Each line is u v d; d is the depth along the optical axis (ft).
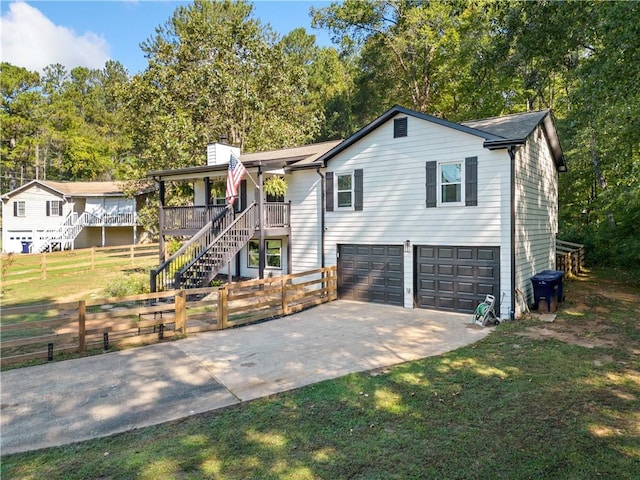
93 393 21.22
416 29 94.12
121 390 21.61
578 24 39.47
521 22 41.11
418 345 29.55
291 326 35.19
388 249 44.50
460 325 35.27
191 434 17.06
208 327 33.50
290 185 52.85
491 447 15.75
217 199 62.75
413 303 42.70
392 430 17.17
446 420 17.98
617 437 16.42
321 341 30.55
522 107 90.74
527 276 40.70
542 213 46.75
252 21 90.94
